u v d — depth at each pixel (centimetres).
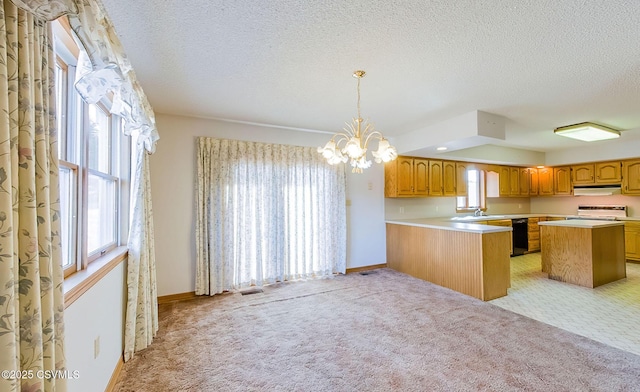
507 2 154
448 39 191
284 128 427
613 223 413
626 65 227
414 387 182
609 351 222
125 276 227
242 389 183
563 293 363
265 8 159
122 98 160
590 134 433
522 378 190
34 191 80
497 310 309
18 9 77
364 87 274
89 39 109
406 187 502
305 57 216
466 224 418
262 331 264
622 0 150
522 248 609
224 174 377
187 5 156
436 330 262
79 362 135
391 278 441
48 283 85
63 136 147
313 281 424
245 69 236
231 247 378
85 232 161
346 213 479
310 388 184
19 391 73
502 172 648
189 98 304
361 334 256
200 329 269
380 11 162
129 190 251
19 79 77
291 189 427
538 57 215
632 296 350
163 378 195
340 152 260
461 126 365
